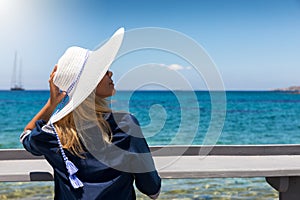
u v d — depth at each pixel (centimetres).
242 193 589
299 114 2717
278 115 2698
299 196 259
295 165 243
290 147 288
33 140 172
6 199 564
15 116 2995
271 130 2691
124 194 169
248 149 283
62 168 169
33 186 647
